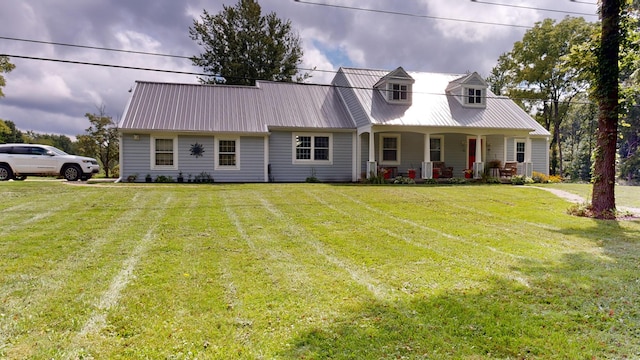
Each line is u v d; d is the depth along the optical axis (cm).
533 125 2059
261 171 1611
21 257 472
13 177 1402
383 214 849
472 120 1788
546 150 2122
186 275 416
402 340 280
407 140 1858
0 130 2783
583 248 575
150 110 1569
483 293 377
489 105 1970
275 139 1648
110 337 279
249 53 3034
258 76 3088
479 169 1758
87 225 671
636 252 551
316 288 384
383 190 1256
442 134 1922
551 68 2759
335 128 1689
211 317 314
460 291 381
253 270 439
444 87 2041
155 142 1502
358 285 394
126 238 584
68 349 261
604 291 384
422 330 296
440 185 1510
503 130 1769
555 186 1574
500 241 611
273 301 349
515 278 423
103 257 479
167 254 499
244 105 1739
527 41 2884
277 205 934
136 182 1468
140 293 361
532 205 1028
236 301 347
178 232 632
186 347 267
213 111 1652
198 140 1544
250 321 308
